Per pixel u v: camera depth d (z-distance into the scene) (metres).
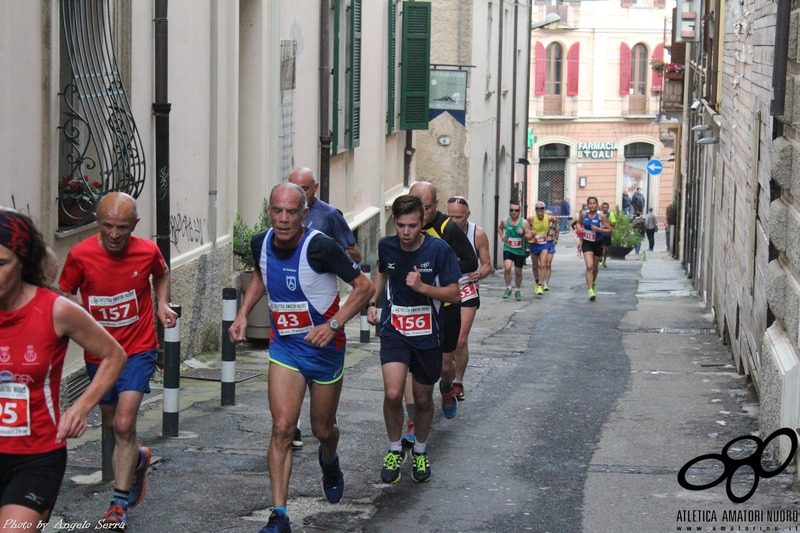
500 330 25.12
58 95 12.79
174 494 9.78
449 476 10.82
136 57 15.12
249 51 20.78
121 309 8.92
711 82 31.45
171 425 11.99
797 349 10.74
